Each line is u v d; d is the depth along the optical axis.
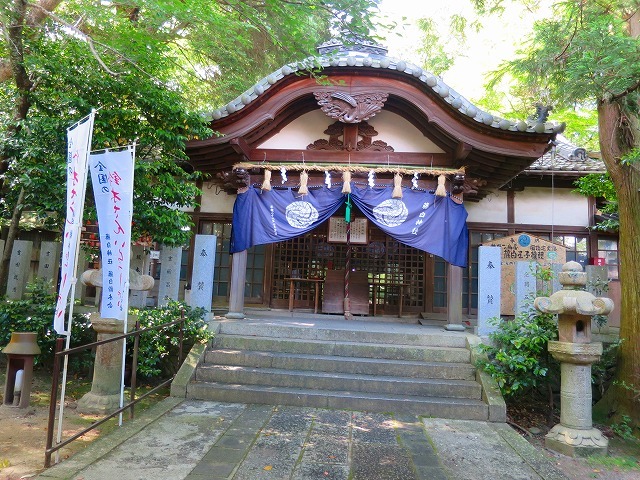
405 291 10.59
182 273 10.76
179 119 7.13
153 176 7.42
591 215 10.58
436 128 8.30
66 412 5.67
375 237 10.73
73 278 4.41
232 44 9.76
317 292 10.30
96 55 5.91
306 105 8.98
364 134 8.95
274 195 8.55
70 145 4.88
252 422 5.27
